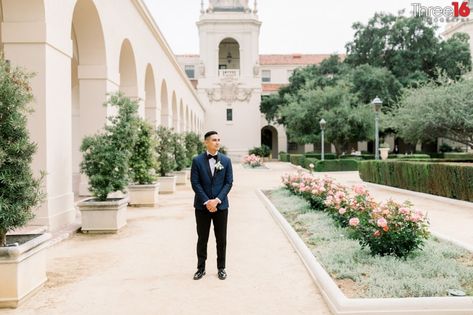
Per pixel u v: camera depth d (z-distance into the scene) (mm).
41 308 4578
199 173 5680
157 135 16859
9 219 4590
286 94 41969
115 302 4730
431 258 5879
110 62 12852
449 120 19094
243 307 4551
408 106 21062
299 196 13430
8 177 4590
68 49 9430
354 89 36750
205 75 50688
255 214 11203
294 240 7359
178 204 13328
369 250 6348
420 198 14430
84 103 12352
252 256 6715
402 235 5969
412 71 39906
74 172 20984
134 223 9844
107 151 8766
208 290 5109
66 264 6312
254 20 50000
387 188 17500
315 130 35062
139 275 5742
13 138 4801
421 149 47000
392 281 4883
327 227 8266
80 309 4539
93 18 11586
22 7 8195
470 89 19109
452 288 4738
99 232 8602
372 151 48781
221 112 50844
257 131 50719
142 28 17344
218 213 5598
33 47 8273
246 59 50531
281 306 4574
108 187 8680
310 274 5656
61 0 9062
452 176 13047
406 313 4219
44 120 8219
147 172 12820
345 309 4227
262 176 26094
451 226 9164
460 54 39438
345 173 28062
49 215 8227
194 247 7395
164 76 23062
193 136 25359
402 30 39781
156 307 4566
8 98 4695
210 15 49969
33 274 4984
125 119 9250
